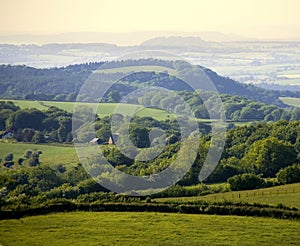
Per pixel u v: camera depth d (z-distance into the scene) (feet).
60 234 94.53
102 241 92.79
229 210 108.06
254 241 92.17
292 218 104.63
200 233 96.53
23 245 90.63
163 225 101.96
